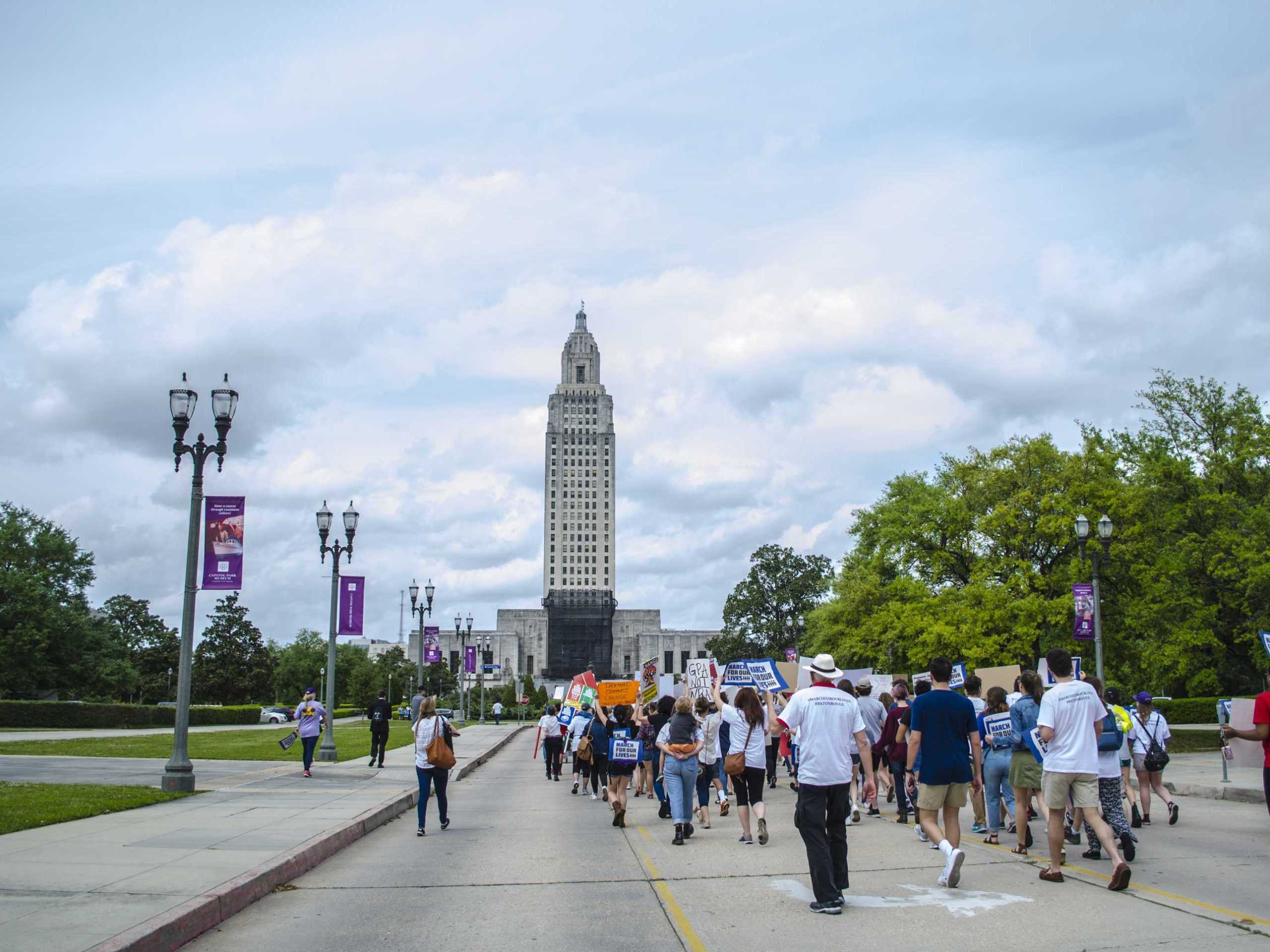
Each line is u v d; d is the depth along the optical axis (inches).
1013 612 1588.3
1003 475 1728.6
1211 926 336.5
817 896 368.5
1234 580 1556.3
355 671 4640.8
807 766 381.7
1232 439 1689.2
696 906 383.9
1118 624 1600.6
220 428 843.4
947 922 349.4
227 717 2997.0
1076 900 381.1
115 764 1093.1
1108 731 475.5
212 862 443.8
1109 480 1627.7
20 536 2844.5
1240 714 631.2
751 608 4131.4
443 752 634.2
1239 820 635.5
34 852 470.0
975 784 583.8
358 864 499.2
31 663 2694.4
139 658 4443.9
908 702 684.1
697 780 642.8
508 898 405.7
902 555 1916.8
